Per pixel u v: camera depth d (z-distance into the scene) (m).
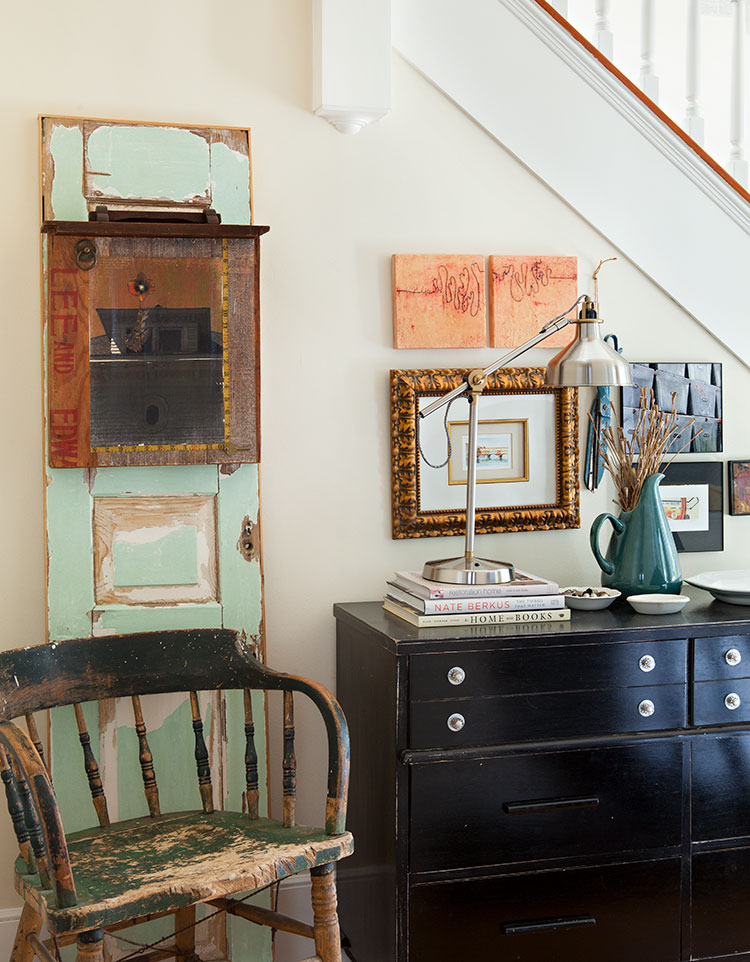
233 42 2.59
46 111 2.47
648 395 2.87
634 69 3.39
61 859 1.69
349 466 2.69
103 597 2.49
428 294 2.71
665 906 2.33
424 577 2.46
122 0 2.51
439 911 2.19
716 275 2.95
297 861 1.91
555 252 2.83
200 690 2.38
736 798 2.37
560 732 2.26
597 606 2.50
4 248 2.44
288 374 2.64
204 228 2.41
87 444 2.43
